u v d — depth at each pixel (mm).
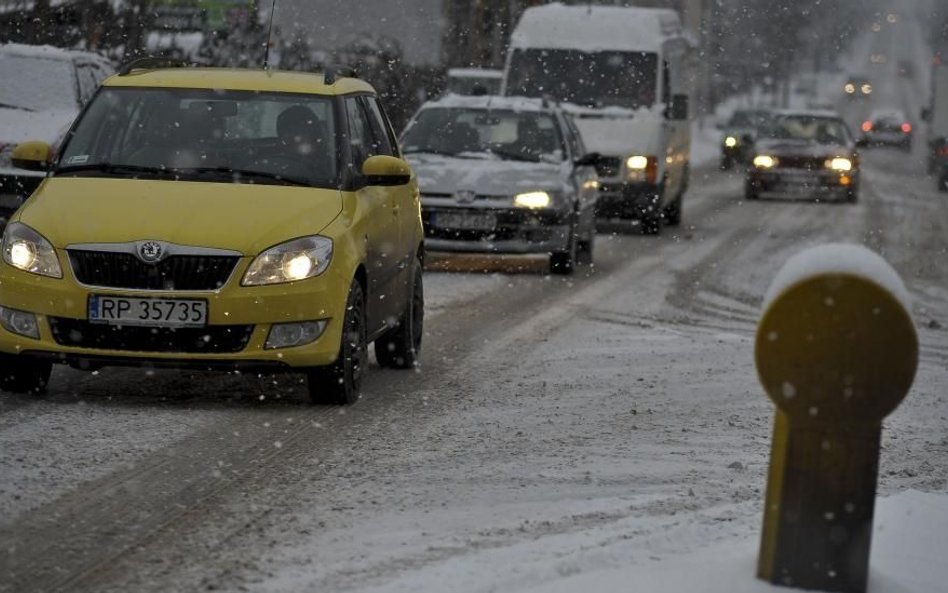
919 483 20031
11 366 24547
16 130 47438
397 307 28547
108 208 24469
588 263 55438
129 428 22281
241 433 22281
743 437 23109
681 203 78938
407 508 17984
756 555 14250
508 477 19812
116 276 23641
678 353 32406
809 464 13055
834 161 97938
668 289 47094
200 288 23578
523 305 41625
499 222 49500
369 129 29328
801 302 12586
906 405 26484
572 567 14727
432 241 49844
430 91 89438
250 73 28750
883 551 15312
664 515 17562
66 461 19922
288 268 23828
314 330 23969
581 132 68625
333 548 16016
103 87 28000
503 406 25438
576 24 71375
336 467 20203
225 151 26562
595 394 26844
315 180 26109
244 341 23688
